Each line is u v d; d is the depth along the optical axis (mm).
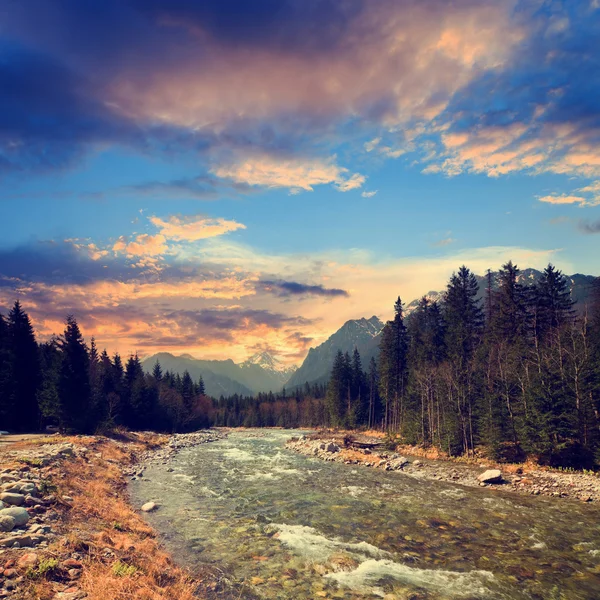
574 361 35562
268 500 22125
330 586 11750
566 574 13180
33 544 10250
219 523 17547
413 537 16500
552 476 30734
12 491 14008
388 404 81938
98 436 41281
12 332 53719
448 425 46562
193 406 107000
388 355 77312
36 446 27312
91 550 10906
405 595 11328
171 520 17531
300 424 144625
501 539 16531
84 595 8258
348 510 20453
